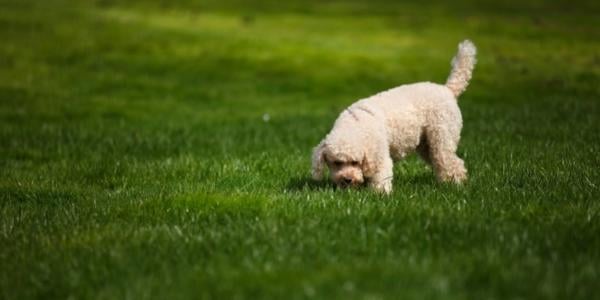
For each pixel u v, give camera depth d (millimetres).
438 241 7324
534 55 33469
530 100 24969
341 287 6113
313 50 35656
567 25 42656
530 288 5945
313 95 28453
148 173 12680
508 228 7648
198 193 9875
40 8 43375
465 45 11008
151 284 6504
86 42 34969
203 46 35844
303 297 5965
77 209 9852
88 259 7371
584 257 6719
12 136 17875
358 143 9297
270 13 47750
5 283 6875
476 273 6312
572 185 9594
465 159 12344
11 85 26891
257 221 8312
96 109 24359
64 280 6855
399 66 32500
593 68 29953
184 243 7660
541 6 53750
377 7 52094
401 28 42125
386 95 10352
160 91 28312
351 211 8469
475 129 16391
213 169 12531
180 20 42875
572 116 17453
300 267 6695
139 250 7500
